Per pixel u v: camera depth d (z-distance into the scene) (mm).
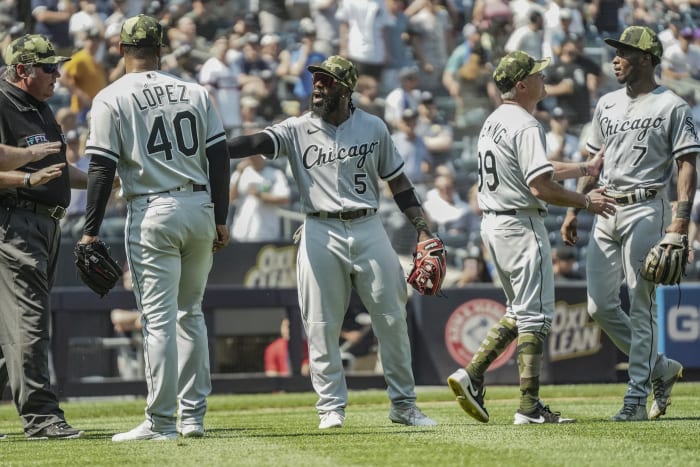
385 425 21000
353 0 55469
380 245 20797
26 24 53562
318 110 20688
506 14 56219
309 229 20859
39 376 19891
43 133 20359
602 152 22812
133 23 18641
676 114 21469
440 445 16531
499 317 39281
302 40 55156
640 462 14359
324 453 15727
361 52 55375
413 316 39312
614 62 22062
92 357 37750
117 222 44688
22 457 16203
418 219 21422
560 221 50312
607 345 39656
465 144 53344
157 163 18234
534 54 55219
